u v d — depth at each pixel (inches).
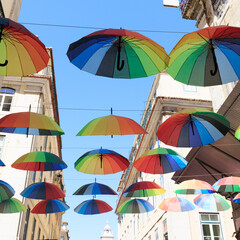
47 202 340.2
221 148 327.6
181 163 266.4
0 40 135.0
